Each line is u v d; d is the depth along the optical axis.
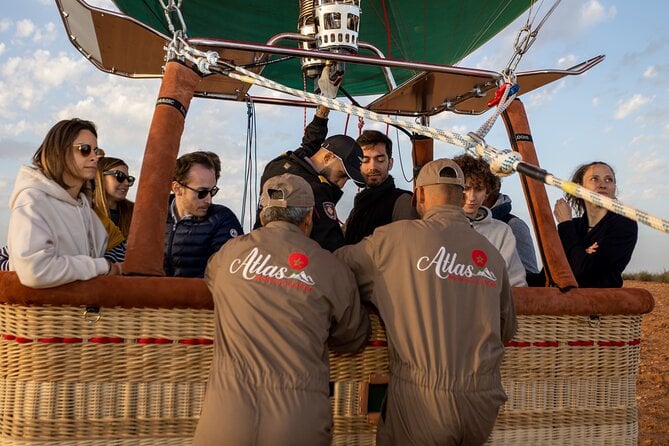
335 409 2.73
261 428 2.20
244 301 2.37
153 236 2.63
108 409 2.54
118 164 4.02
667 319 12.77
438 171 2.74
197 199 3.53
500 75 3.26
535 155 3.36
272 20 5.45
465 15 5.23
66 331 2.50
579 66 3.81
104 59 4.10
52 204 2.58
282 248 2.46
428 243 2.54
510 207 4.26
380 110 4.97
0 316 2.51
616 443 3.05
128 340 2.55
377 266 2.58
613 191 3.82
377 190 3.88
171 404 2.58
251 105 4.45
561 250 3.15
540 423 2.95
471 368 2.42
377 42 5.78
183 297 2.54
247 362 2.29
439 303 2.47
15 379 2.50
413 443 2.41
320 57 3.06
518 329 2.91
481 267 2.55
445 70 3.23
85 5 3.14
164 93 2.82
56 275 2.38
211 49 3.04
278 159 3.47
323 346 2.43
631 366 3.11
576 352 3.00
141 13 4.99
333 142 3.37
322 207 3.24
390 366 2.59
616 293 3.02
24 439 2.48
